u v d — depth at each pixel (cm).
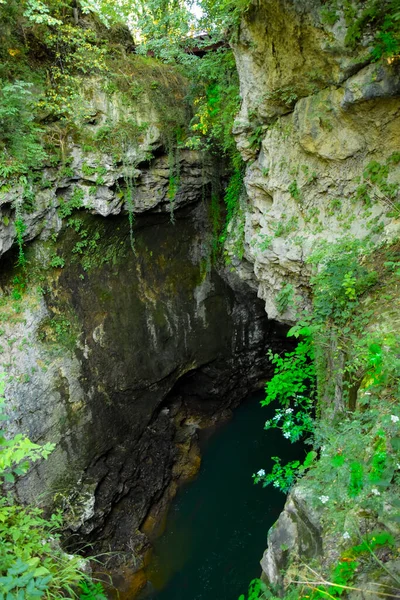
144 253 1039
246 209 913
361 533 295
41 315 830
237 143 787
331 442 365
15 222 758
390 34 521
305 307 764
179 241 1110
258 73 690
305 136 668
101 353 935
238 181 923
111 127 852
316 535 339
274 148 730
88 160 837
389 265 532
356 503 314
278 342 1376
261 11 612
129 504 986
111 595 832
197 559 927
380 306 487
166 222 1052
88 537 877
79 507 855
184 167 988
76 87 827
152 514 1020
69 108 817
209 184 1070
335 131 641
